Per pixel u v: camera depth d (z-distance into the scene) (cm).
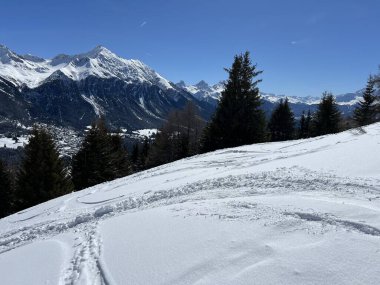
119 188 1445
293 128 5072
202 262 505
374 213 566
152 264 541
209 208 744
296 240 509
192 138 4806
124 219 833
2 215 3619
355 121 4831
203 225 638
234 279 447
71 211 1209
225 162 1562
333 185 809
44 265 643
